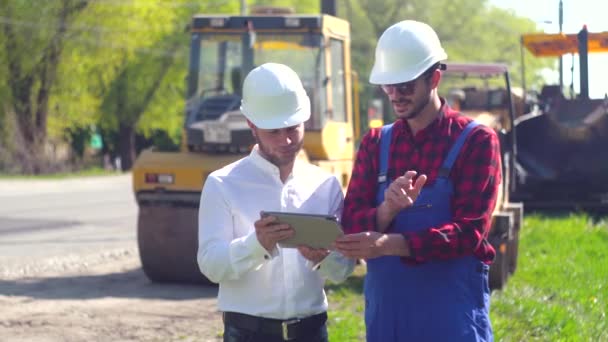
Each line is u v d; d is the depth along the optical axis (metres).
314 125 11.87
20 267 13.09
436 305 4.49
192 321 9.38
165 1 53.16
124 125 54.34
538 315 8.80
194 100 12.10
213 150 11.82
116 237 17.05
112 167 55.41
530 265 12.38
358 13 50.09
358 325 8.59
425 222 4.46
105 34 46.62
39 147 45.81
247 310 4.65
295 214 4.25
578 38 15.66
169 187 11.46
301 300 4.69
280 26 12.02
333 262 4.66
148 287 11.44
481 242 4.51
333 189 4.85
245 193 4.68
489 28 53.12
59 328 8.98
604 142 17.25
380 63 4.57
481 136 4.46
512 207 11.79
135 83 52.34
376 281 4.64
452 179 4.46
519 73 53.41
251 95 4.62
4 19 44.28
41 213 22.05
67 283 11.76
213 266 4.54
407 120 4.58
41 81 45.72
